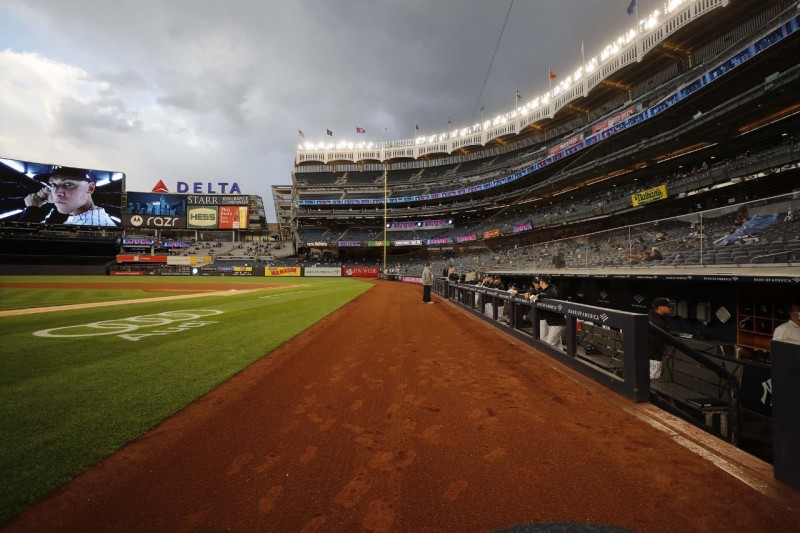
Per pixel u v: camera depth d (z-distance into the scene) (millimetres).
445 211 51375
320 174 63969
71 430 2930
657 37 26781
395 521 1932
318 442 2834
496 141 50438
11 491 2117
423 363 5332
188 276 50500
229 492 2172
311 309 12359
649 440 2848
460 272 27547
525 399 3812
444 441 2857
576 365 4898
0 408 3365
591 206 27266
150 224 58031
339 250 61938
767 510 1983
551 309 5793
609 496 2131
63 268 48594
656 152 21406
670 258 7188
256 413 3406
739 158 19359
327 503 2082
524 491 2191
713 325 6828
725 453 2613
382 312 11906
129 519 1922
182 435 2918
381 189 59500
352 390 4102
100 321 9039
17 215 47438
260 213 66312
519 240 36625
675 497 2111
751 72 16203
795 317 4887
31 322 8773
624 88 31734
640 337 3709
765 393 5000
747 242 5562
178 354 5594
